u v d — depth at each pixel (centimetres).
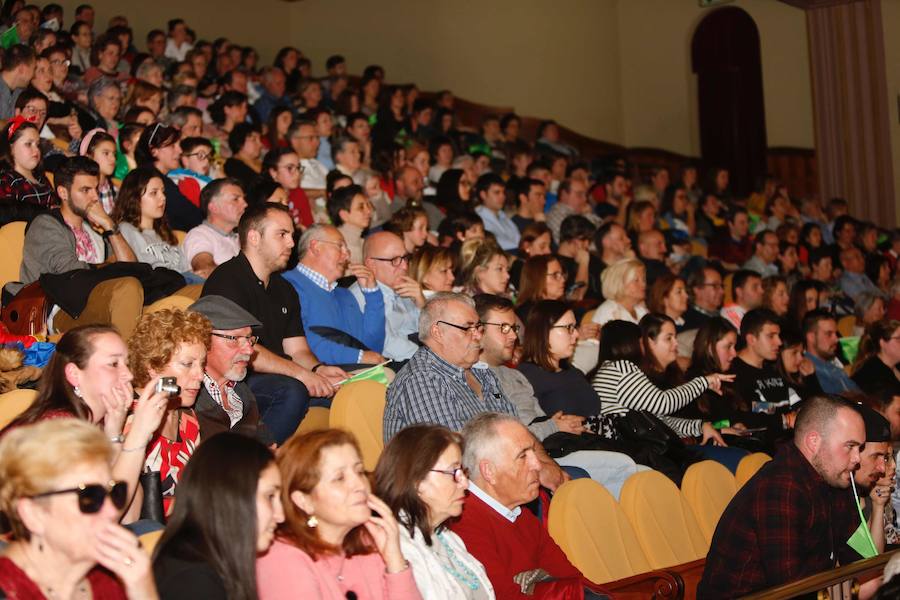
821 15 1338
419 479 315
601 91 1459
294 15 1409
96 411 320
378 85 1219
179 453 355
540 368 530
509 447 356
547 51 1413
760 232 1000
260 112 1099
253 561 251
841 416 372
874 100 1319
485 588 329
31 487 226
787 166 1452
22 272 498
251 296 476
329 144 966
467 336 432
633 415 514
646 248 841
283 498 276
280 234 480
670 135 1502
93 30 1186
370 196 790
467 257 614
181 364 347
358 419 446
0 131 586
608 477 487
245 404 414
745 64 1477
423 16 1384
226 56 1138
